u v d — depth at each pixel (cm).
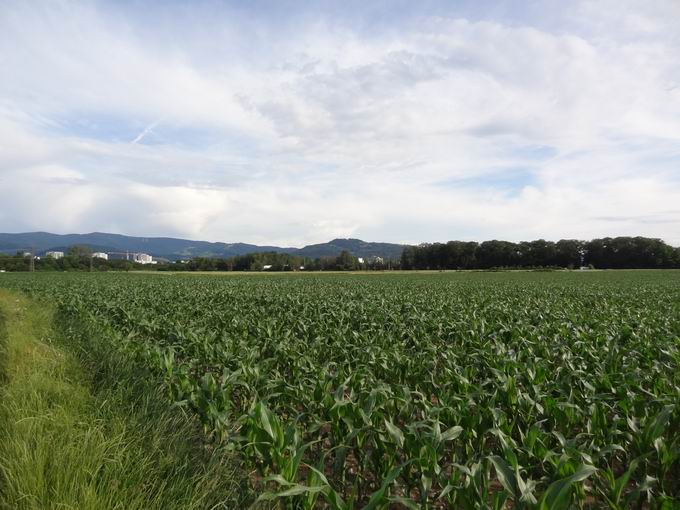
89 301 1881
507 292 2689
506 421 522
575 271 9375
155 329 1145
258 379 637
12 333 988
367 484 460
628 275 6781
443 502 451
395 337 1098
